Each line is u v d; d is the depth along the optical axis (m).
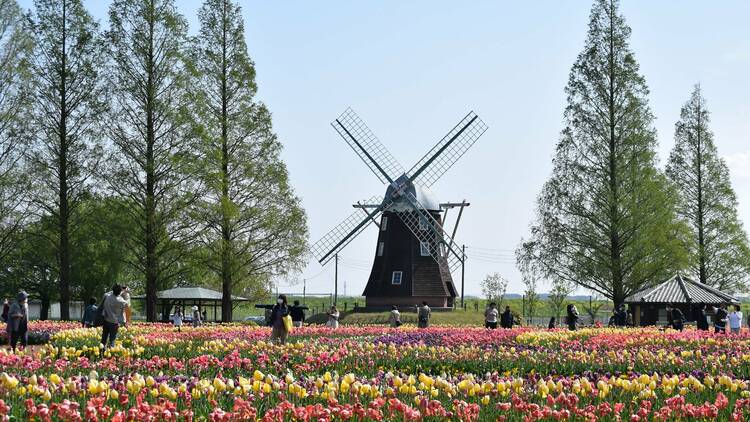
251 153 52.78
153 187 50.03
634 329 34.12
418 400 10.97
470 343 25.25
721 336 28.88
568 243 56.66
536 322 67.69
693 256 65.38
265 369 17.20
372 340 27.03
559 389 12.97
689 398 12.97
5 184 50.19
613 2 57.59
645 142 56.56
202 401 11.56
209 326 40.66
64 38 52.50
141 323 42.31
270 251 52.00
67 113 52.56
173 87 50.53
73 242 52.97
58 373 15.01
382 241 61.00
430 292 59.56
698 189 70.00
